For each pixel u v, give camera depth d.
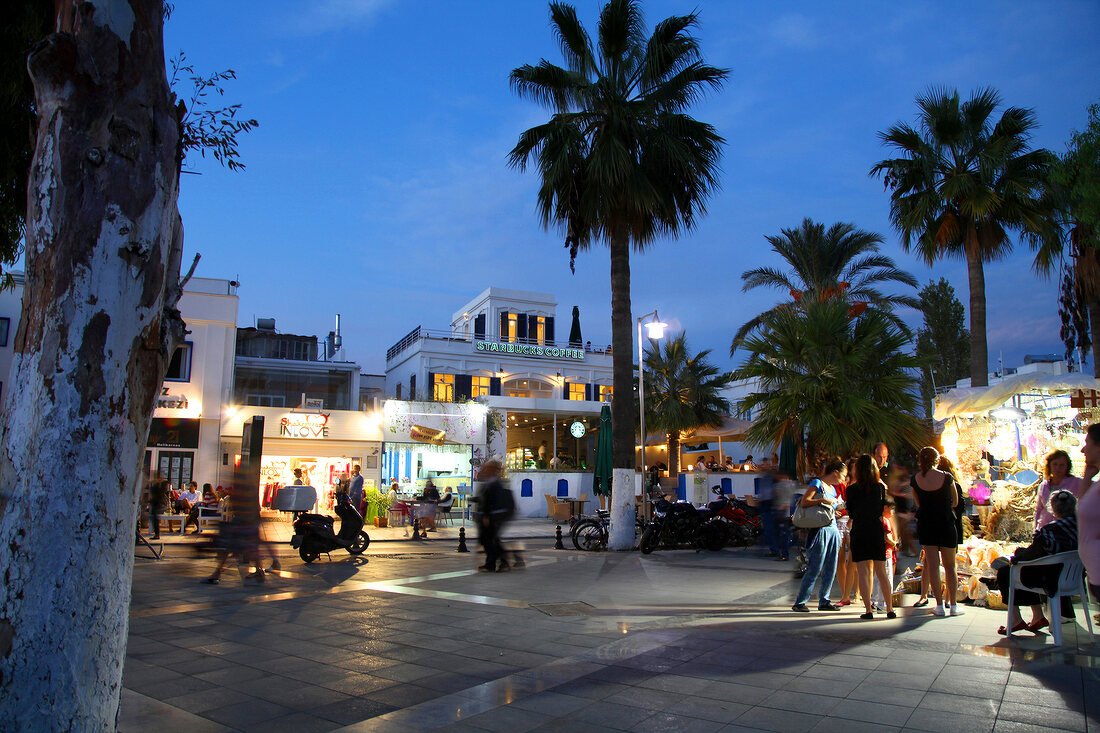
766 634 6.91
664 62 16.23
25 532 2.68
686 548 16.33
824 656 5.96
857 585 8.86
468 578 11.30
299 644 6.76
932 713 4.45
